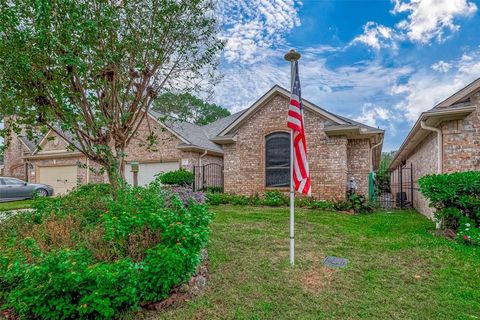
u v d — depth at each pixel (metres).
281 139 12.94
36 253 3.27
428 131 9.16
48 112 5.19
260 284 4.05
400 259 5.07
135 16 5.62
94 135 5.77
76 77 5.30
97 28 5.04
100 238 4.03
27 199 15.63
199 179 16.55
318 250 5.57
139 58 5.80
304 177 4.88
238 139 13.73
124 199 4.83
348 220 8.61
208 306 3.44
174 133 16.05
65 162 19.23
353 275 4.40
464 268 4.62
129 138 6.36
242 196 12.74
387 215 9.81
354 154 13.23
